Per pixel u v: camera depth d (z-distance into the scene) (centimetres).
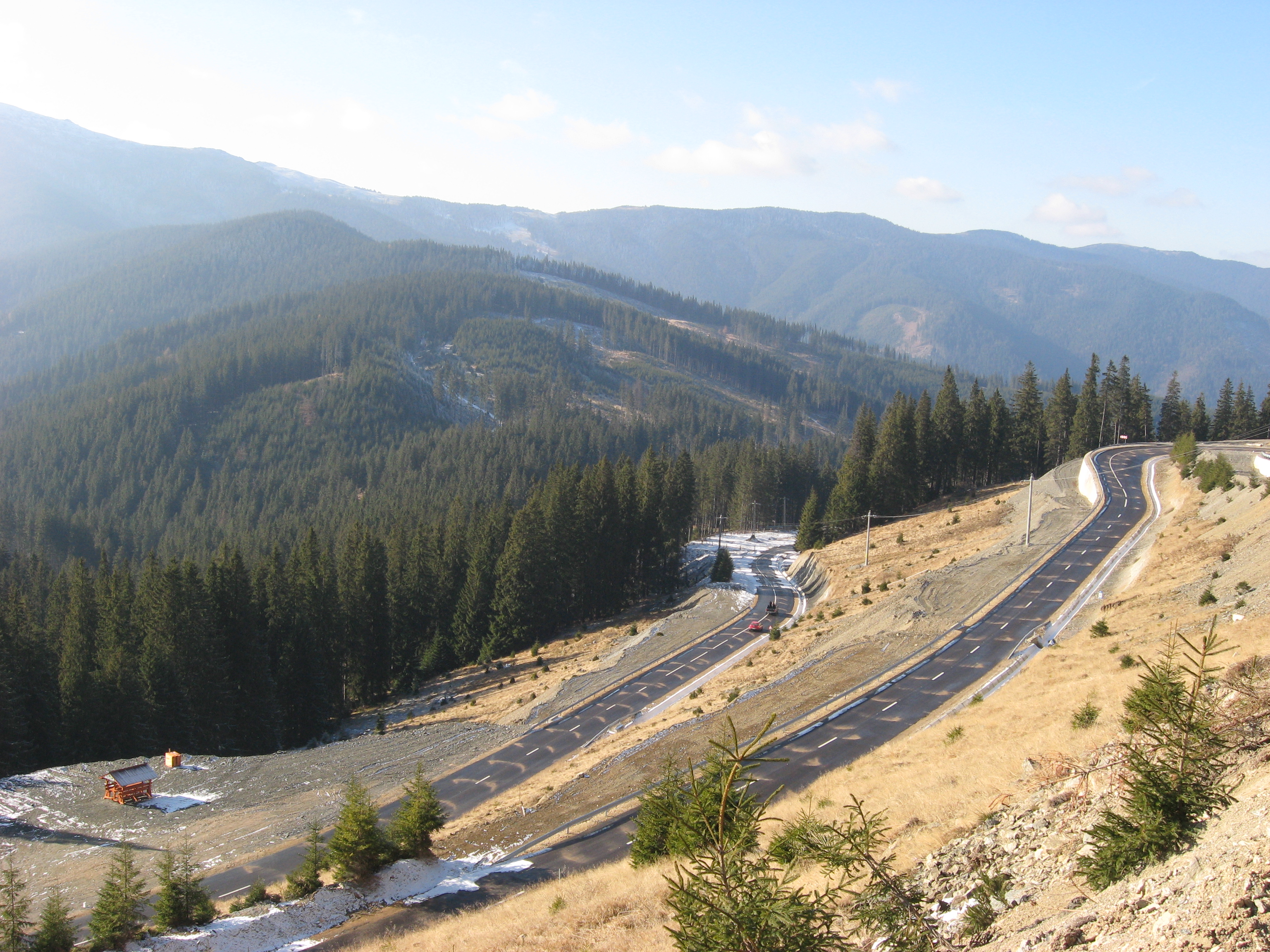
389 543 10200
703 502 15612
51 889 3775
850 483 11094
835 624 6644
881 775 2686
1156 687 1084
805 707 4322
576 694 6400
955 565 6844
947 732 3044
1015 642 4797
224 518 17775
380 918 2895
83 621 7469
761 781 3250
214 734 6700
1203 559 4644
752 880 738
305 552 8881
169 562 6825
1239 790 985
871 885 995
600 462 10412
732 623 8138
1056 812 1404
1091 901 946
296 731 7688
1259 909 675
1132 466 9456
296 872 3416
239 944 2800
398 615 9388
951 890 1277
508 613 8919
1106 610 4675
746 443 17225
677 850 748
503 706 6669
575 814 3762
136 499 19400
